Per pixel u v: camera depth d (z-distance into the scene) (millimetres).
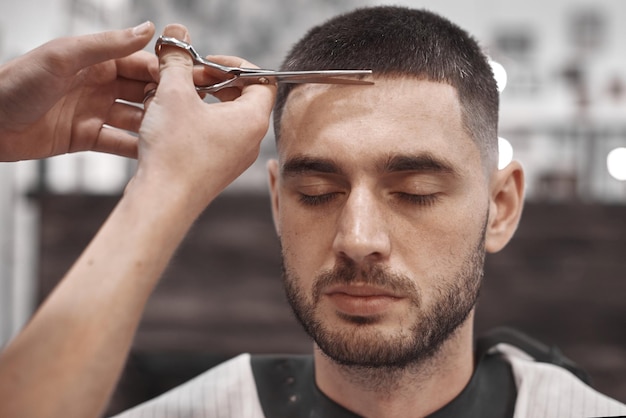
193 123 574
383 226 633
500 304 2064
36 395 472
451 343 704
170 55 611
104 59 653
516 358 818
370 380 689
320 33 754
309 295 666
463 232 660
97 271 510
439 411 715
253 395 803
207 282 2104
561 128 2209
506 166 778
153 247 529
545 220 2045
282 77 648
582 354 2045
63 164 2223
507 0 2232
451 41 719
